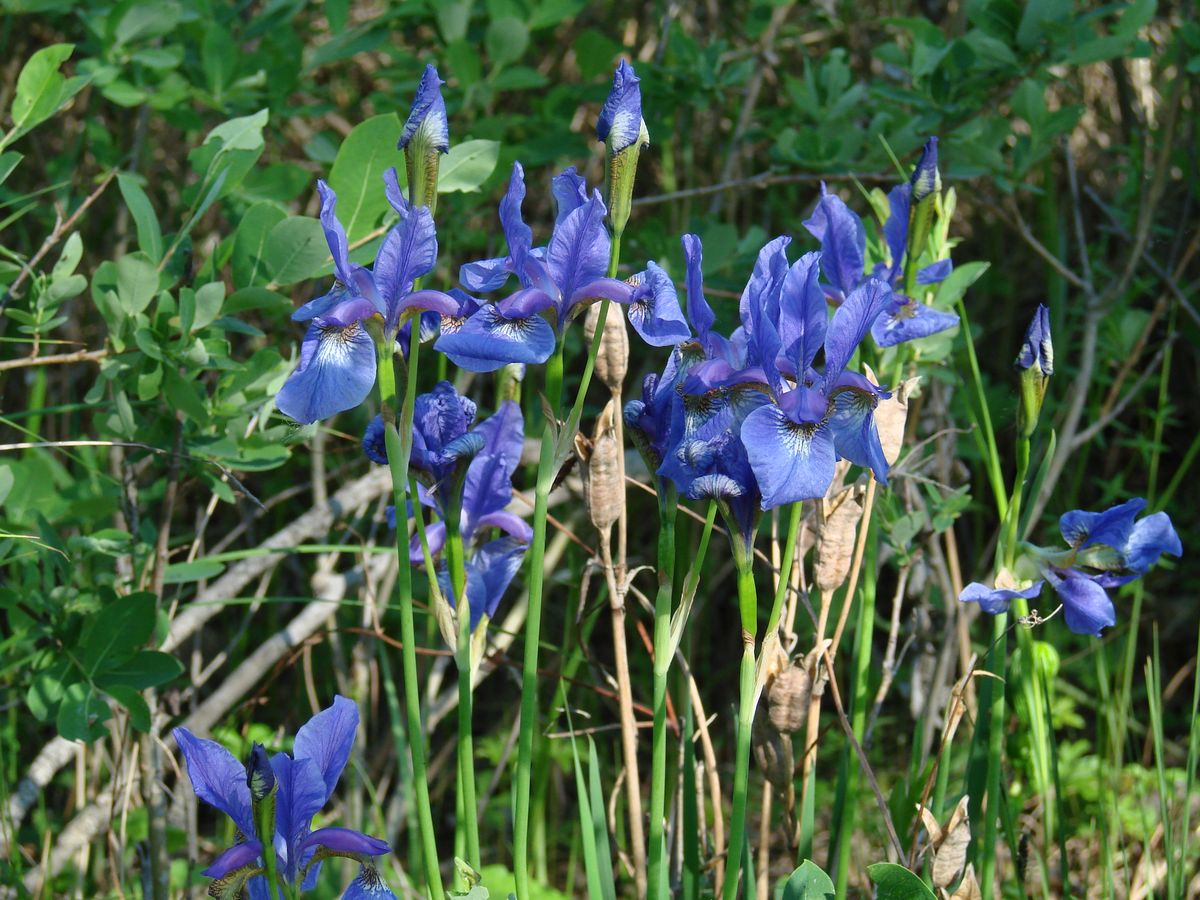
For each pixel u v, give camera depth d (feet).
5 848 4.69
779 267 3.71
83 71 4.89
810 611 4.04
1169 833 4.29
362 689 5.28
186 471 4.58
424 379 6.60
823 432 3.67
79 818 4.75
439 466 3.77
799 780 4.31
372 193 4.40
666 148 7.00
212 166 4.48
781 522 4.43
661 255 5.54
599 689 4.42
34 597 4.41
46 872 4.69
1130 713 6.09
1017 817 4.55
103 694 4.40
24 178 6.42
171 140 6.95
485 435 4.00
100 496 4.61
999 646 4.08
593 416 6.36
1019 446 4.00
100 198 6.36
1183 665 6.84
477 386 6.22
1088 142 7.67
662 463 3.77
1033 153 5.20
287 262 4.42
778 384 3.68
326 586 5.11
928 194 4.14
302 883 3.69
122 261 4.31
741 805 3.79
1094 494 7.41
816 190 7.07
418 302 3.68
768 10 6.13
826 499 4.02
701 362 3.78
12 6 4.91
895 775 5.90
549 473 3.71
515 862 3.77
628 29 7.43
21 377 6.16
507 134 6.15
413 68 5.56
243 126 4.52
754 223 7.43
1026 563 4.02
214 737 5.32
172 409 4.45
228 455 4.48
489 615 3.92
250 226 4.45
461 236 5.59
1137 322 5.98
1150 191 5.71
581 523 6.14
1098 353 6.72
